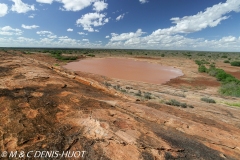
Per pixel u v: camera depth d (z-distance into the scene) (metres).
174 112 8.24
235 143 5.57
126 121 5.74
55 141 4.19
